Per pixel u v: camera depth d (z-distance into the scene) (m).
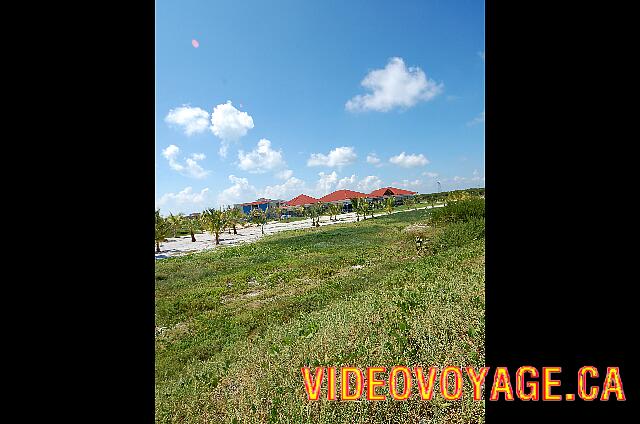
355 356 3.16
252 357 4.40
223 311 8.63
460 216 16.05
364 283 8.45
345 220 43.84
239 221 48.25
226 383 3.83
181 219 43.25
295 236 27.22
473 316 3.48
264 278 12.52
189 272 15.41
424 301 4.46
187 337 6.90
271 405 2.92
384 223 30.41
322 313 5.82
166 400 3.71
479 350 2.77
